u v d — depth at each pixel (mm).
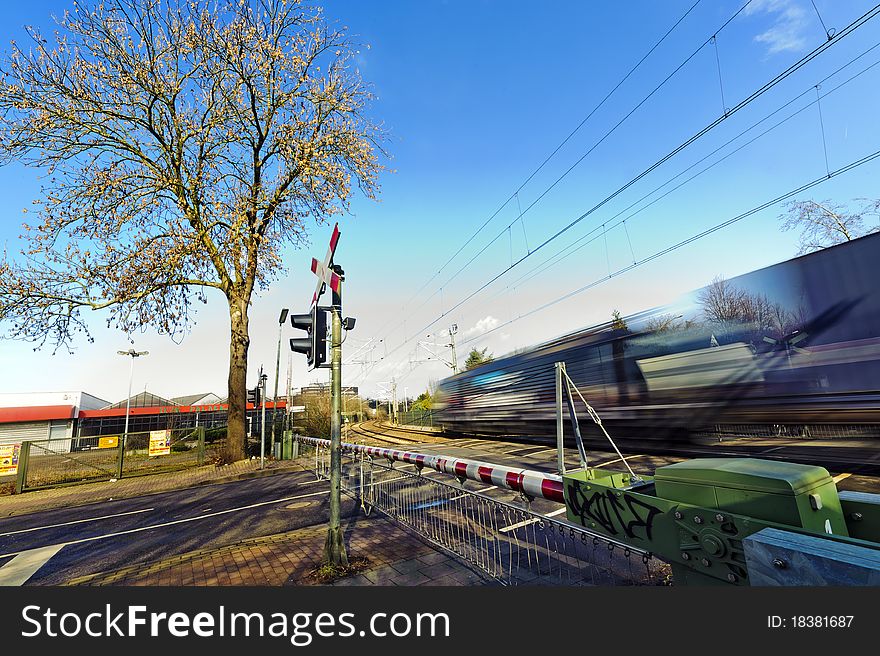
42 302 16156
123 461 18453
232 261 17734
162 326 17578
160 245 16391
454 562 4562
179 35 15961
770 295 7590
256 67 16531
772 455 7449
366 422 76438
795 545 1474
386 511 7047
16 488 14852
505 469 3900
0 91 14711
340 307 5109
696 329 9148
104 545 7180
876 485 6043
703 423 8820
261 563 5105
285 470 14914
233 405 18453
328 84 17938
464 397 22375
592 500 2600
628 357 11031
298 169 17734
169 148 17031
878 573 1248
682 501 2055
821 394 6789
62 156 16000
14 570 6133
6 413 38250
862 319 6383
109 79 15453
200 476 15055
